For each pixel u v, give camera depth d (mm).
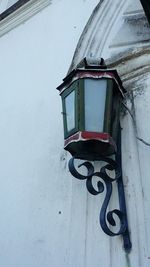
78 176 1877
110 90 1865
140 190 1858
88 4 2842
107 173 1965
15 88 3029
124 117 2074
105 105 1836
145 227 1771
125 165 1952
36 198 2348
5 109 3002
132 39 2301
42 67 2896
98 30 2480
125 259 1752
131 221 1814
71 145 1813
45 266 2070
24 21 3344
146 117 2016
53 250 2080
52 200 2250
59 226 2127
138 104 2070
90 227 1937
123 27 2379
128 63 2205
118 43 2324
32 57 3043
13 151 2705
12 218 2416
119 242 1804
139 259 1718
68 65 2684
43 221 2227
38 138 2592
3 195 2566
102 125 1801
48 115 2627
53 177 2330
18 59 3170
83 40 2512
